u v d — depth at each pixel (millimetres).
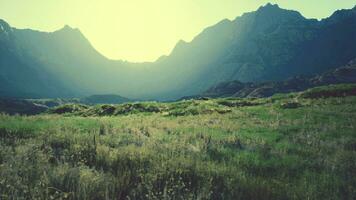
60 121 20891
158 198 7336
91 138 13469
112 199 7074
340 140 15398
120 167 9297
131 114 39688
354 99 36406
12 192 6711
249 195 7871
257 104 44281
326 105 34062
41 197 6766
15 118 21719
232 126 21359
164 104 44938
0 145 10805
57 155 10656
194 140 15375
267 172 10211
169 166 9281
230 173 9219
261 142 14898
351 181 9172
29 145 10758
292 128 20250
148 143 13211
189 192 7695
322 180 9281
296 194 7992
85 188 7301
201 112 34312
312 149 13836
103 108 45062
